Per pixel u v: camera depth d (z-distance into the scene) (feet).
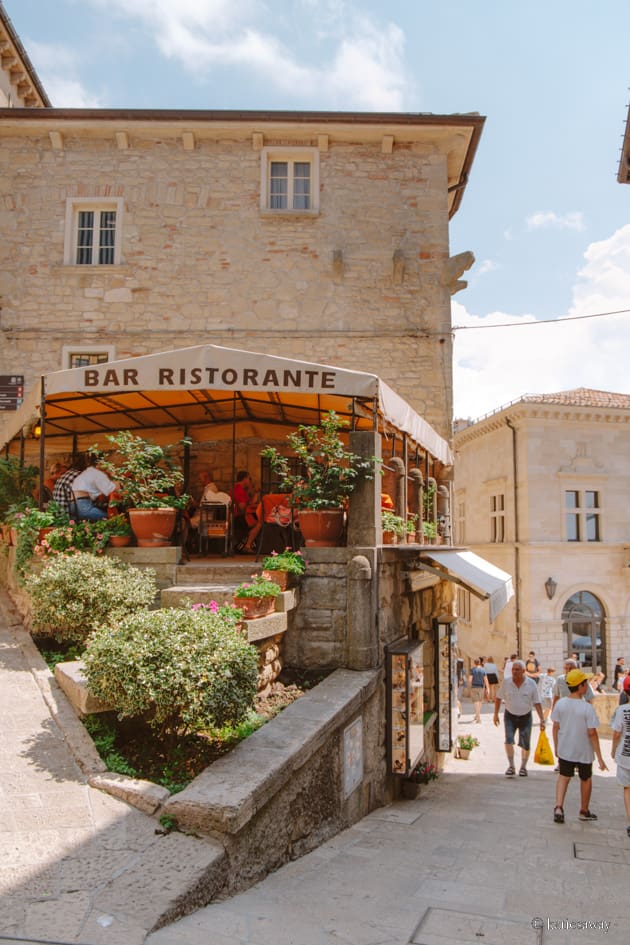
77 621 20.43
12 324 43.21
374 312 43.98
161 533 24.50
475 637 89.86
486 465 88.69
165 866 11.81
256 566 24.30
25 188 44.14
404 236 44.52
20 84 55.88
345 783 19.56
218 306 43.65
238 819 12.80
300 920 11.76
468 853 17.37
